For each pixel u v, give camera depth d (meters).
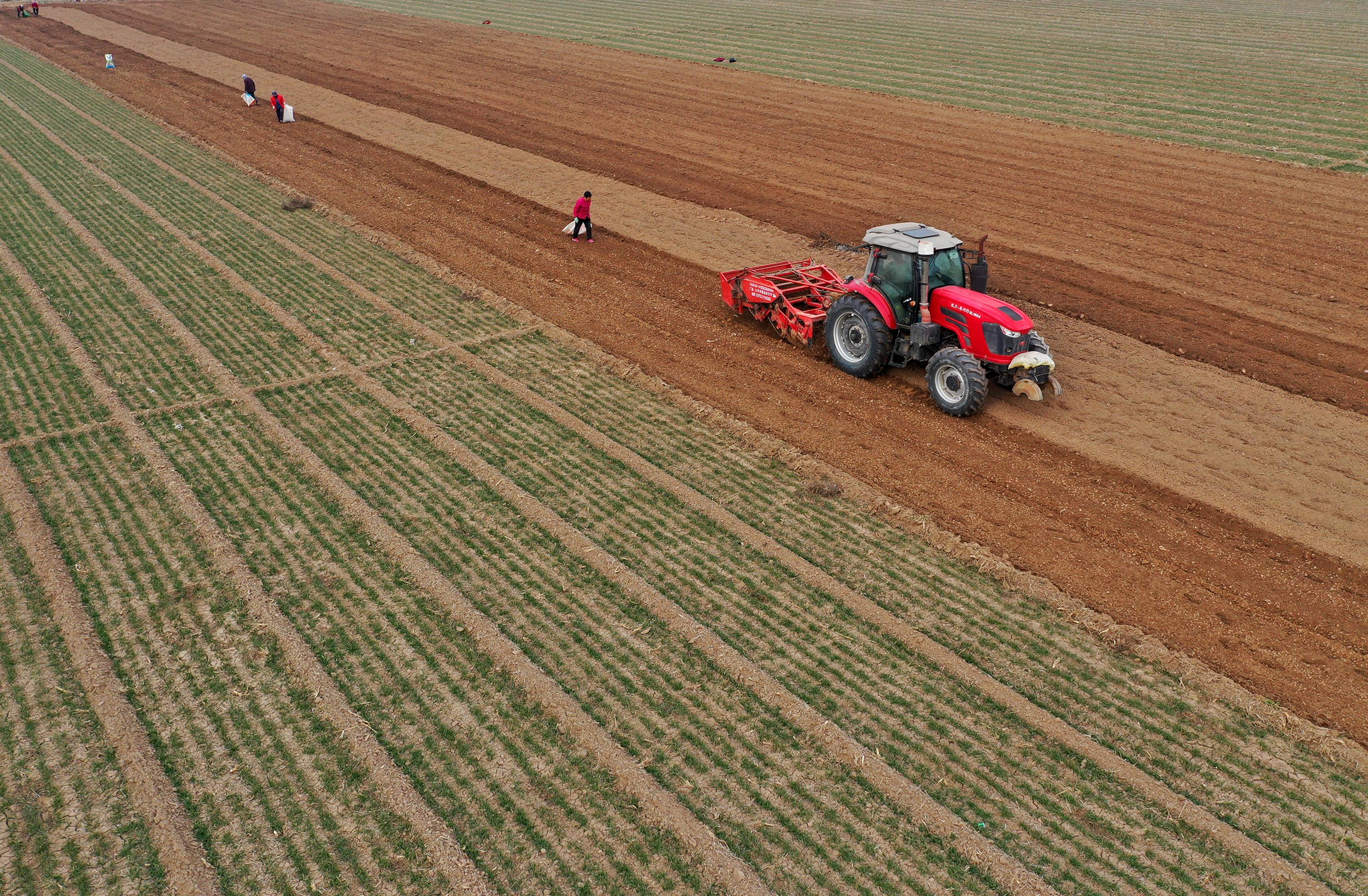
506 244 20.91
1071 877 7.38
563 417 13.81
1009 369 13.52
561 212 22.97
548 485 12.23
